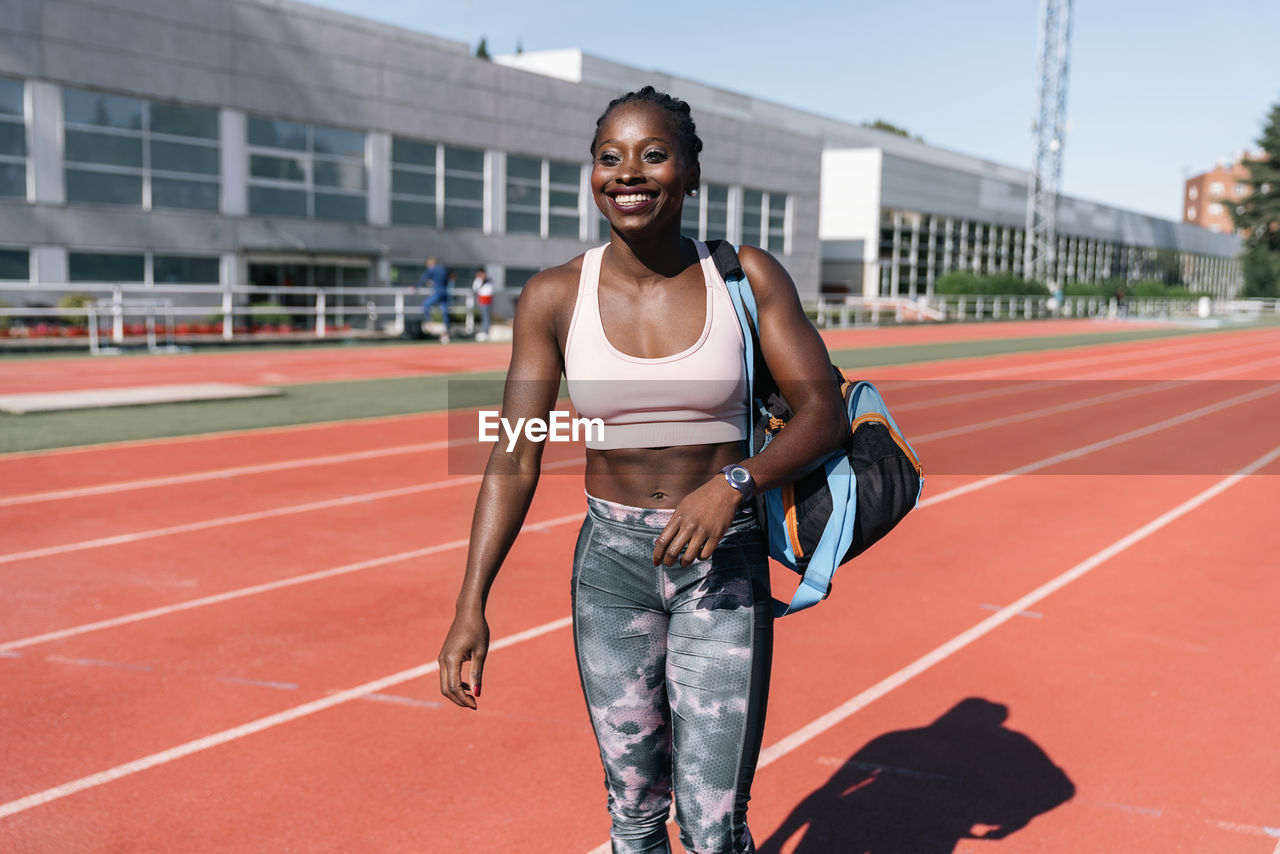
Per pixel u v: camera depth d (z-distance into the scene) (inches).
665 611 78.1
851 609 209.0
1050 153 2297.0
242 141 994.7
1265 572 242.5
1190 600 218.8
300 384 604.7
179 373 648.4
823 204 2020.2
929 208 2124.8
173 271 957.2
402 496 310.8
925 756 142.1
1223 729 151.9
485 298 985.5
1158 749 144.9
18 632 187.6
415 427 449.7
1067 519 299.1
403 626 193.8
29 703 156.8
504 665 174.6
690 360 73.9
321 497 307.6
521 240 1262.3
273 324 979.3
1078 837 121.1
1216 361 1003.3
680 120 73.3
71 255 887.7
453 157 1185.4
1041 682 170.1
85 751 141.3
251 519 278.4
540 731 149.0
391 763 138.8
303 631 190.2
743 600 76.3
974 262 2310.5
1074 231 2674.7
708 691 75.2
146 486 317.7
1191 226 3501.5
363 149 1097.4
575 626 80.7
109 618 196.1
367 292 949.8
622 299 75.4
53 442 388.2
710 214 1533.0
